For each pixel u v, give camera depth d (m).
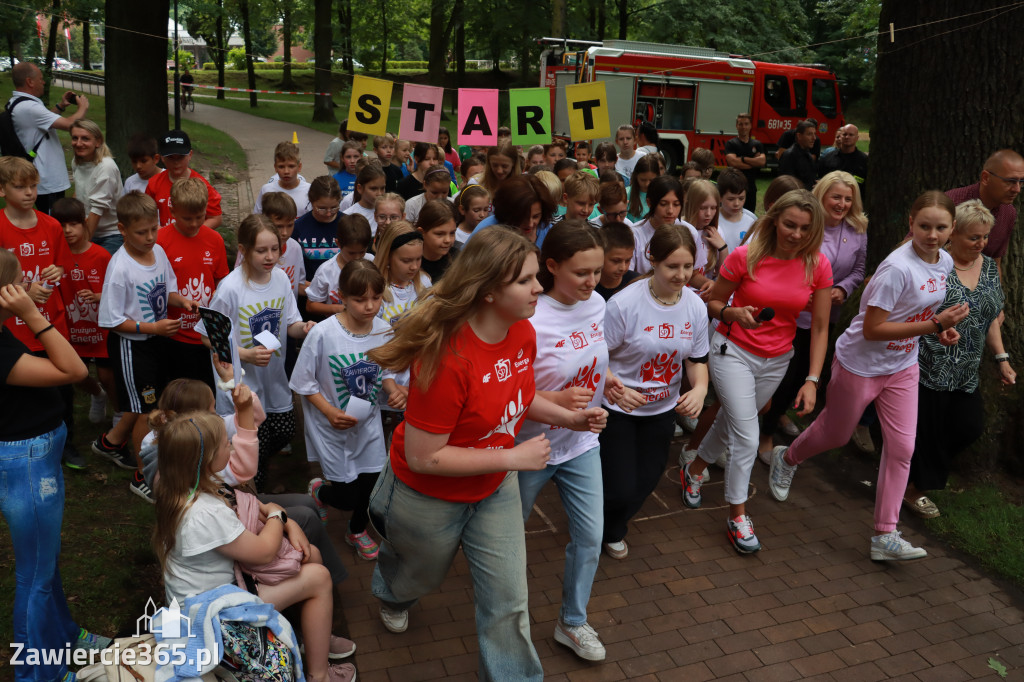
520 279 2.51
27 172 4.43
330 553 3.61
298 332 4.56
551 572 4.23
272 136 24.25
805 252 4.27
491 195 6.25
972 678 3.56
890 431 4.37
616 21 34.50
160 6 10.38
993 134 5.46
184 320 4.72
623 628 3.80
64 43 51.41
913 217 4.18
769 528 4.77
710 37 28.25
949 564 4.46
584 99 6.73
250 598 2.82
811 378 4.37
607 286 3.99
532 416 3.07
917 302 4.20
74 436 5.23
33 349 4.57
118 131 10.42
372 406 4.04
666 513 4.89
